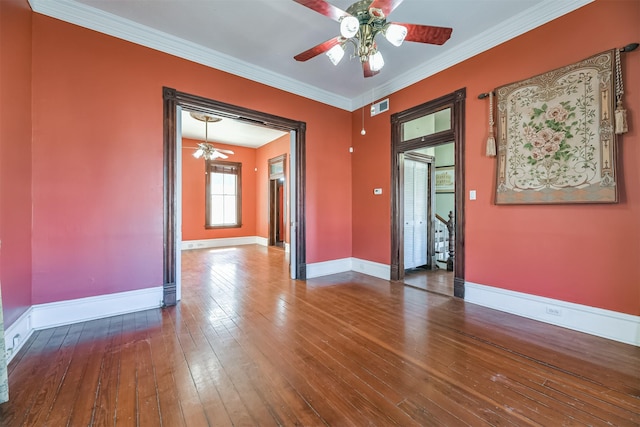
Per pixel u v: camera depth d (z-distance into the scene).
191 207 7.81
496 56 3.07
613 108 2.28
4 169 2.04
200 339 2.38
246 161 8.70
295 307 3.18
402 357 2.10
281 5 2.67
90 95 2.76
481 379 1.82
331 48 2.43
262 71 3.93
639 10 2.20
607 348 2.21
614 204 2.33
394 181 4.34
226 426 1.42
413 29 2.15
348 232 5.09
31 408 1.54
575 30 2.51
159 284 3.16
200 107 3.43
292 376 1.86
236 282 4.25
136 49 3.00
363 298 3.50
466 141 3.37
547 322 2.71
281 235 8.49
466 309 3.11
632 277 2.25
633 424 1.42
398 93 4.23
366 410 1.54
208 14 2.80
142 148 3.04
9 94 2.11
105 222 2.85
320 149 4.68
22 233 2.32
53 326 2.60
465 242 3.40
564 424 1.42
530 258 2.83
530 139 2.78
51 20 2.58
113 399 1.62
